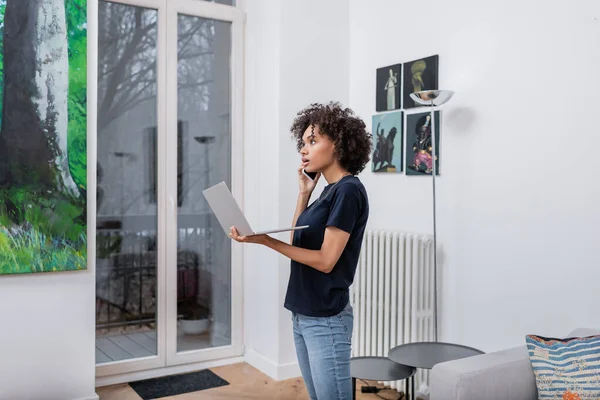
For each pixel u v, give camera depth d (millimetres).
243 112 4109
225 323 4109
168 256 3840
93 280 3238
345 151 2049
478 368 2203
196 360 3961
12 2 2965
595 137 2611
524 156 2904
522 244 2914
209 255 4027
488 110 3080
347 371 2004
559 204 2752
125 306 3721
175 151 3852
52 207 3084
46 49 3051
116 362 3680
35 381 3088
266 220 3865
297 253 1938
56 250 3100
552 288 2785
